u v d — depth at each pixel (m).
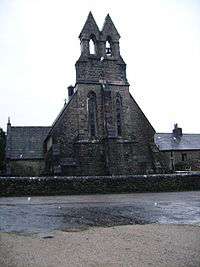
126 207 18.98
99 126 33.81
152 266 7.69
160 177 30.27
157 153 34.38
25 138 44.09
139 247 9.52
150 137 35.09
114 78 35.28
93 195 26.95
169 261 8.06
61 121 32.66
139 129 35.03
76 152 32.31
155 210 17.66
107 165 32.41
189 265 7.72
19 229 12.55
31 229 12.55
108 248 9.46
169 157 53.03
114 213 16.70
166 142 54.66
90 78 34.53
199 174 31.45
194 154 54.16
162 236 10.95
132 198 24.19
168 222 13.96
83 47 35.03
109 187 28.69
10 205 20.08
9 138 42.72
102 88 34.19
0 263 8.09
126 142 33.84
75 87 34.53
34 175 40.44
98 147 33.22
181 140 55.91
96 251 9.14
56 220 14.62
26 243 10.15
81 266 7.80
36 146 42.91
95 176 29.83
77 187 27.98
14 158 40.38
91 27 35.62
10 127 45.00
